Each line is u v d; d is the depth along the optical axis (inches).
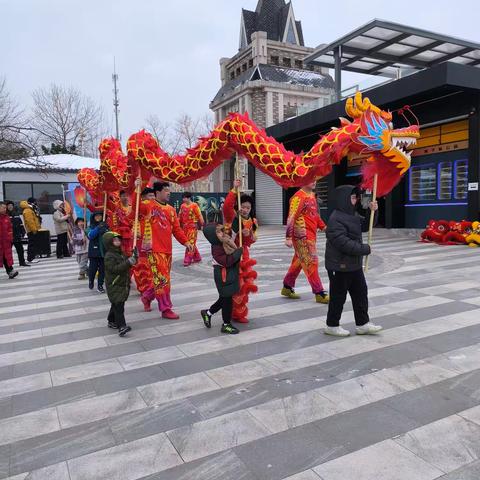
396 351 170.9
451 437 111.5
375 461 102.6
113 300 203.0
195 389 144.3
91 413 130.6
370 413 124.8
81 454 109.7
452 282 291.7
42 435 119.3
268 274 349.1
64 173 761.0
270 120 1809.8
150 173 232.2
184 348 183.9
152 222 227.8
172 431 118.8
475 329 194.1
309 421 121.6
